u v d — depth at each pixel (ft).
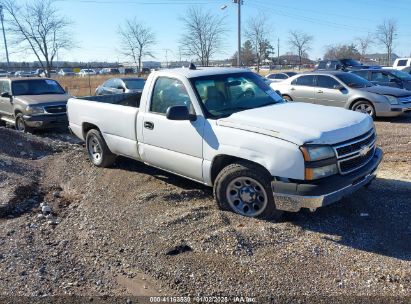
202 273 12.09
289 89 44.06
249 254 12.84
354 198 17.29
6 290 11.76
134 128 19.58
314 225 14.84
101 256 13.53
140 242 14.14
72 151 27.40
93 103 22.57
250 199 15.29
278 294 11.02
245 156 14.84
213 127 15.94
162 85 18.48
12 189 19.29
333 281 11.44
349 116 15.89
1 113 42.24
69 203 18.80
